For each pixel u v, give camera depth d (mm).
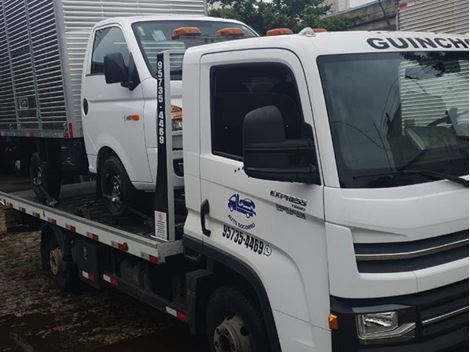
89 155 5750
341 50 3080
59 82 6098
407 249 2779
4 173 9688
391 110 3041
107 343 5074
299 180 2891
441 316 2848
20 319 5762
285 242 3109
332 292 2836
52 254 6594
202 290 3912
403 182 2865
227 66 3498
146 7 6395
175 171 4336
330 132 2865
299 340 3074
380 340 2746
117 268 5277
